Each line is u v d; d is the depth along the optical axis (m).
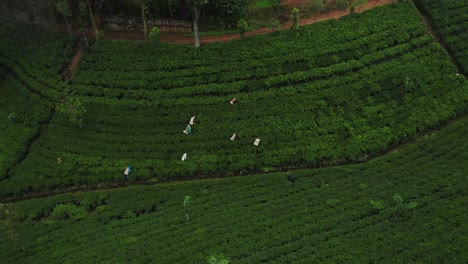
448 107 55.69
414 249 41.72
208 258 42.56
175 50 62.22
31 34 66.38
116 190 51.41
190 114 56.72
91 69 61.62
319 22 64.00
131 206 49.22
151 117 56.91
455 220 43.81
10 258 45.59
